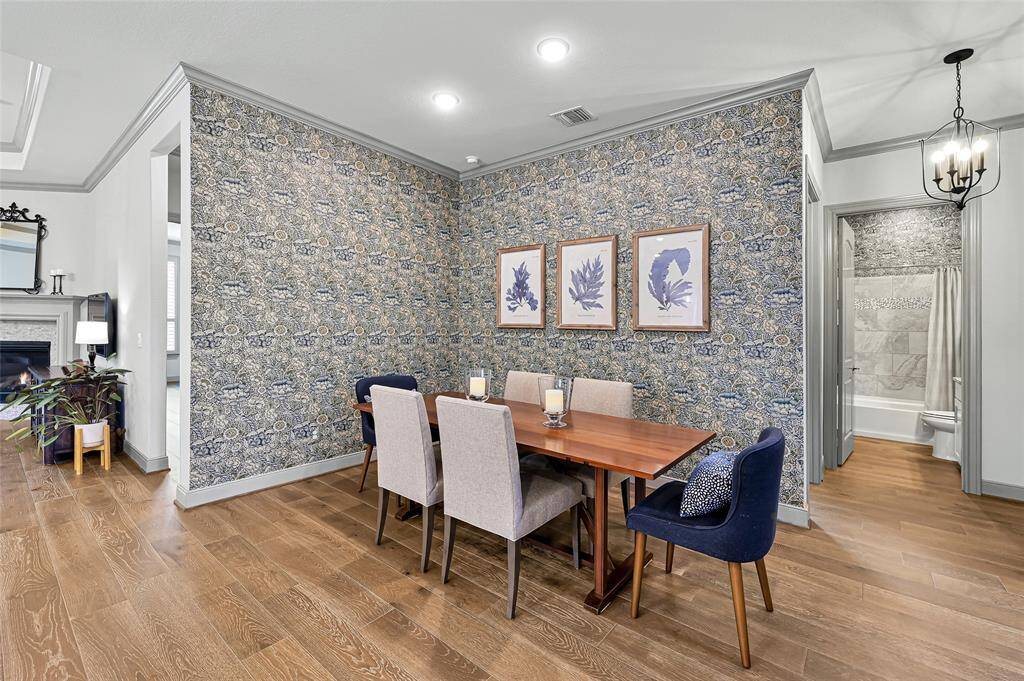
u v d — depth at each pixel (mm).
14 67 3057
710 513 1846
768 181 2848
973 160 2613
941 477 3629
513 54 2562
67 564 2236
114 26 2354
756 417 2908
